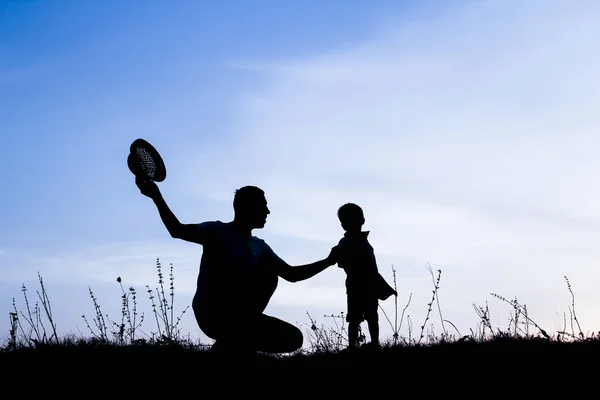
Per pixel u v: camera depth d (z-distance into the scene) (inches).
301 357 282.8
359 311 333.1
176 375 238.7
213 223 215.6
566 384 235.5
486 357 264.8
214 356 222.5
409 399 226.7
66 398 224.2
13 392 229.5
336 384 238.7
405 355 272.5
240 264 213.8
